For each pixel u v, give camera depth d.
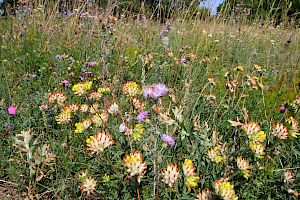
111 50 1.04
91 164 0.54
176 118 0.47
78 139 0.61
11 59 1.03
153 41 1.28
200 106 0.69
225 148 0.49
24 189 0.55
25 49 1.11
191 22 1.44
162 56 1.10
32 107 0.75
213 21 1.46
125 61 1.01
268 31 1.57
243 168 0.43
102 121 0.53
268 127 0.65
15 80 0.94
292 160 0.53
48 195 0.53
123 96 0.70
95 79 0.93
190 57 0.95
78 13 1.34
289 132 0.49
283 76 1.05
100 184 0.51
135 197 0.46
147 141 0.47
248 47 1.35
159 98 0.45
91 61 1.07
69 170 0.53
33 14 1.37
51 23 1.34
